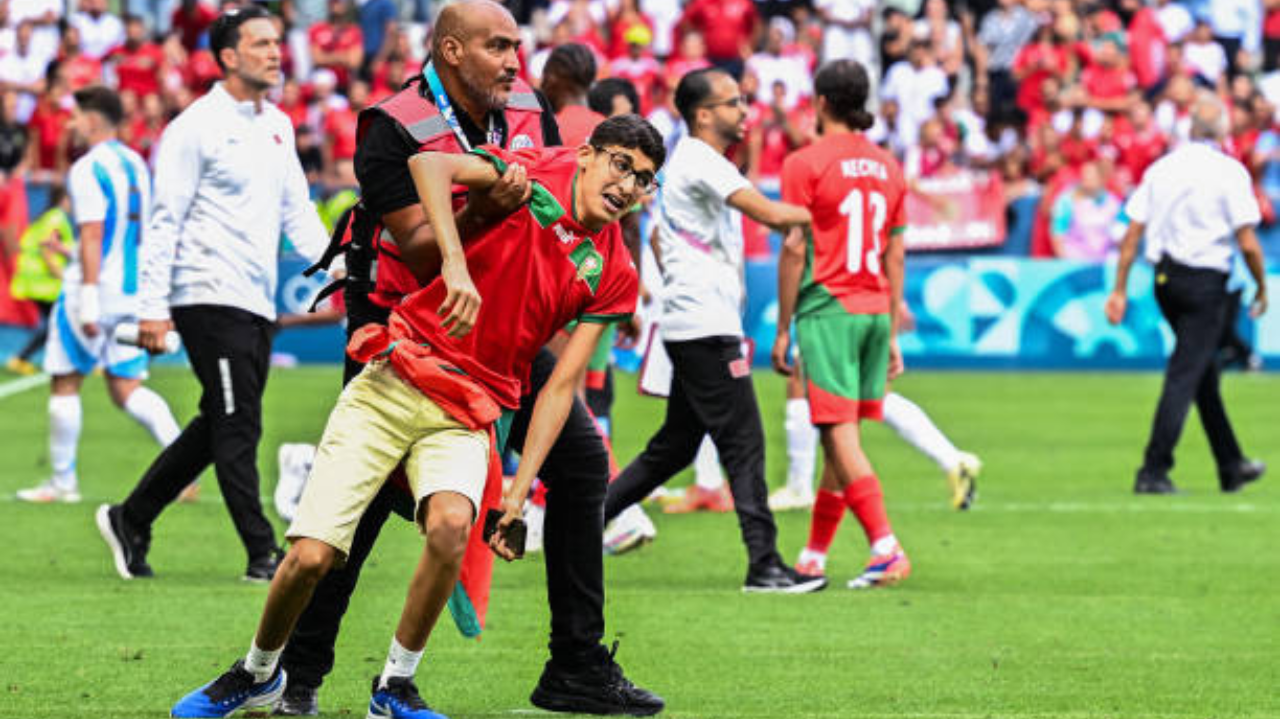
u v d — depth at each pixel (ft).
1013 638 75.31
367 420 52.06
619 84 95.91
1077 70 231.30
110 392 108.47
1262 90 244.22
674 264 83.82
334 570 56.49
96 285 105.70
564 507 58.80
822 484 87.56
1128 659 71.26
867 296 85.35
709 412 84.48
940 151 207.92
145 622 75.77
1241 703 63.46
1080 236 205.46
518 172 50.47
